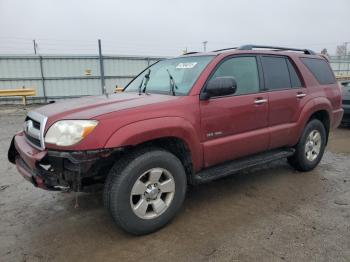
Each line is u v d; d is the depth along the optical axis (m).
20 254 2.79
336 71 29.89
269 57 4.26
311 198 3.90
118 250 2.84
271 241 2.93
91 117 2.73
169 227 3.22
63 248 2.88
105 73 19.53
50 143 2.73
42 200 3.92
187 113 3.21
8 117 11.92
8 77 17.78
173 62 4.18
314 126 4.76
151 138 2.92
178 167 3.16
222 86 3.23
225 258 2.69
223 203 3.78
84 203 3.82
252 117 3.83
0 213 3.57
